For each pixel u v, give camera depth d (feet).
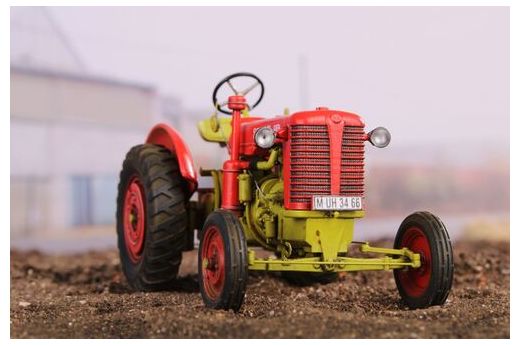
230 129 29.07
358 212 23.02
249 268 21.84
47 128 81.25
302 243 23.07
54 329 20.65
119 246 30.60
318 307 22.88
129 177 29.96
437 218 23.26
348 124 23.07
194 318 20.02
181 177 27.63
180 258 27.71
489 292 26.81
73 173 83.46
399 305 24.26
